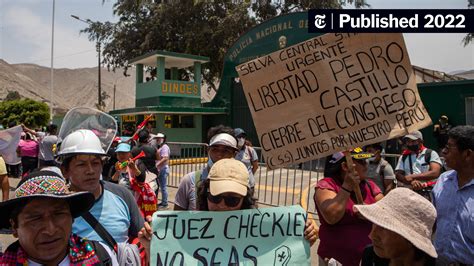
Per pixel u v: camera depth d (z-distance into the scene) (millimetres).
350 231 2967
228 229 2518
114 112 20672
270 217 2566
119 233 2732
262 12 24219
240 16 22422
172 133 19078
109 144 3387
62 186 1875
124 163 4750
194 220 2510
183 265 2436
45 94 149750
